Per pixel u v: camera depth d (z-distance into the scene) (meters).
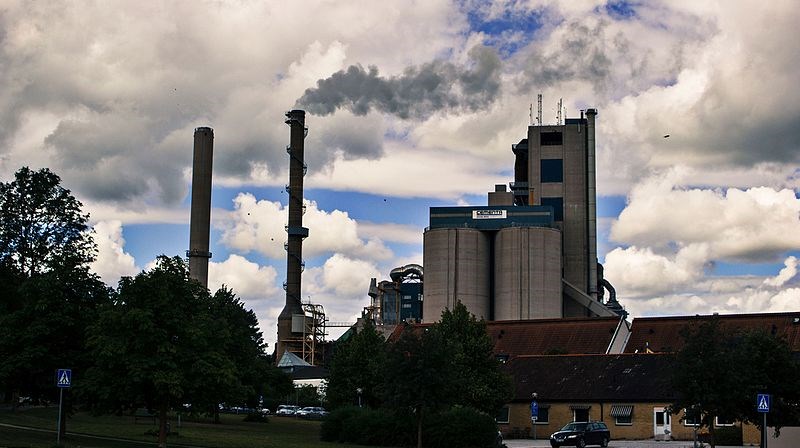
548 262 176.12
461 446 61.38
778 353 50.38
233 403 56.78
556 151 196.75
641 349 104.25
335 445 62.41
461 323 70.50
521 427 82.38
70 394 51.50
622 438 77.69
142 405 50.12
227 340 51.88
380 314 199.00
